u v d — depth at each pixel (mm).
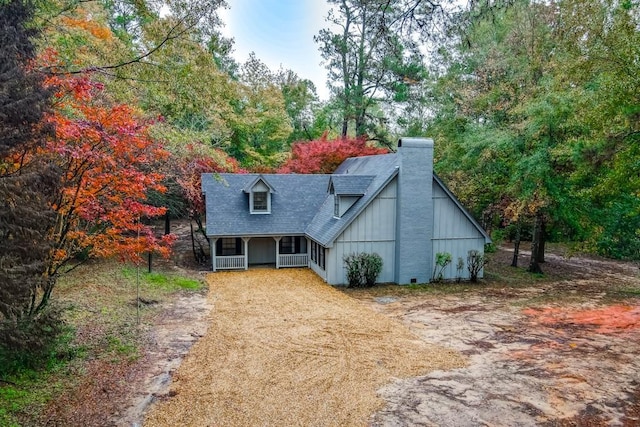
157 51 10422
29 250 6332
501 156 19172
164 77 11125
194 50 10750
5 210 5973
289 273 19047
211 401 7191
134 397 7207
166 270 18031
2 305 5957
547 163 16781
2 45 6871
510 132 18328
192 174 19062
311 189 22203
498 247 28266
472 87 21812
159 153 10414
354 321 11969
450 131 23484
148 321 11352
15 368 7434
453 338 10578
